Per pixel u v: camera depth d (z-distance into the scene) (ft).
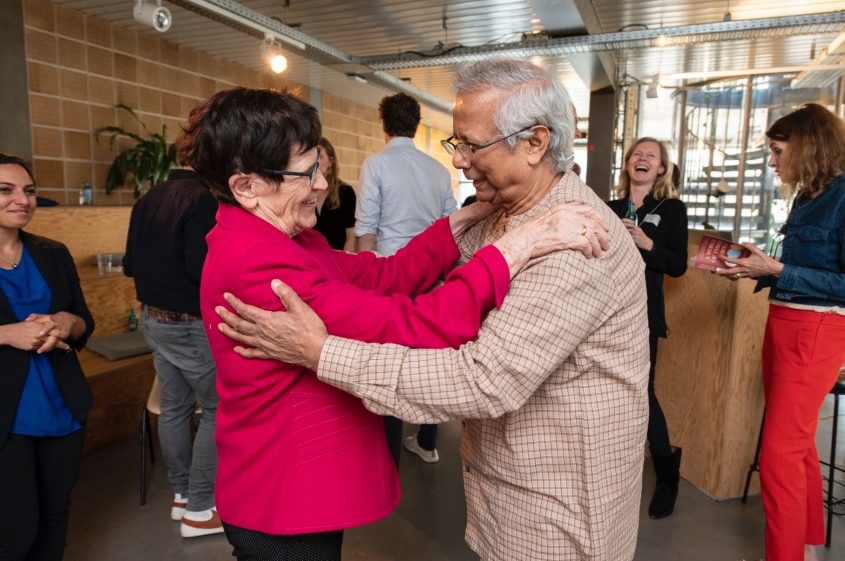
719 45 18.66
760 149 21.77
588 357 3.24
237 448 3.23
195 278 6.95
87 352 11.00
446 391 2.86
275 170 3.03
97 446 9.96
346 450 3.17
